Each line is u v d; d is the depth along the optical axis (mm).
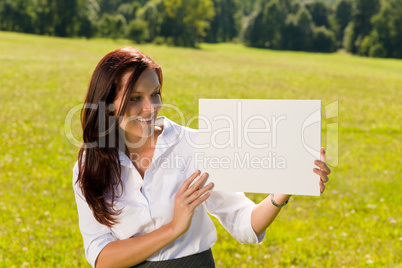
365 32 79062
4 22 70562
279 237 4633
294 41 82688
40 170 6773
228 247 4316
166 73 22453
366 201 5930
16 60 24219
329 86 22547
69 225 4758
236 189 1571
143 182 1714
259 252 4266
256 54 56562
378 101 17891
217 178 1583
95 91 1626
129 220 1742
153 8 80375
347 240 4586
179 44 76062
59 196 5680
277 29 83375
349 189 6453
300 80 24250
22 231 4527
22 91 15141
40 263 3891
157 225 1742
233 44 93625
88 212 1787
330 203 5762
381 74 33438
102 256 1688
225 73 25141
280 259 4102
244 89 18969
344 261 4074
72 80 18328
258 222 1764
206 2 80062
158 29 78625
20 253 4035
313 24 86250
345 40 84062
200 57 40531
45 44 40656
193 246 1769
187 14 79125
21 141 8578
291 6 89812
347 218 5238
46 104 12992
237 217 1827
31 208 5203
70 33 73438
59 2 72000
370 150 9234
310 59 52000
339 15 94125
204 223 1808
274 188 1550
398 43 72500
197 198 1576
